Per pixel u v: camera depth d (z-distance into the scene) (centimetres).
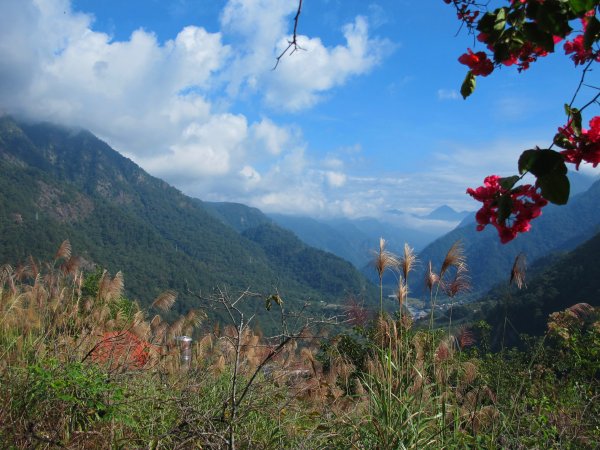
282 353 473
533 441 384
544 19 172
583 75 166
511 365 534
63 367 342
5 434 285
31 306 494
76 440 300
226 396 382
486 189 182
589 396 499
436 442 347
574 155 163
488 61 206
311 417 409
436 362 425
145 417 347
